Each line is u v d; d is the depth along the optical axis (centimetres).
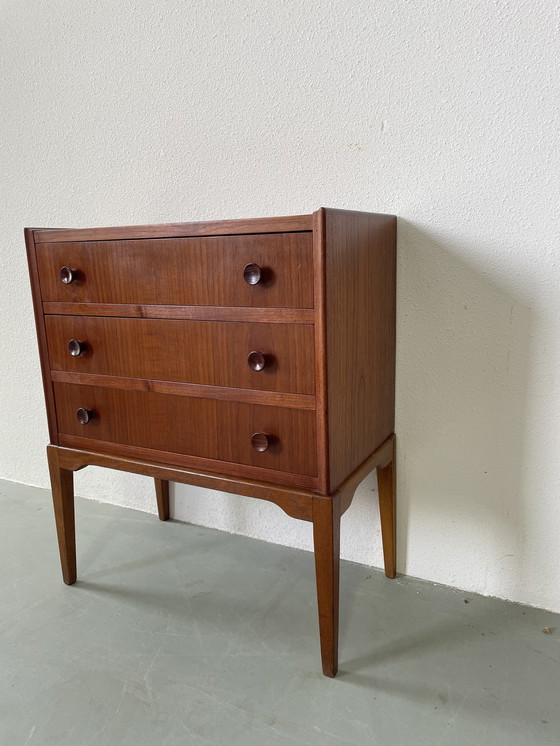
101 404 121
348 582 134
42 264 120
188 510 166
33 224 170
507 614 122
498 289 114
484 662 107
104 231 110
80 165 158
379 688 101
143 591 132
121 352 115
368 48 116
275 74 126
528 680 103
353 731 92
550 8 99
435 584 133
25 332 179
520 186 108
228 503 159
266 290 96
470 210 113
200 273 102
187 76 137
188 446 113
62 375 125
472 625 118
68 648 112
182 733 92
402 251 121
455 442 125
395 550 135
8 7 156
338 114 121
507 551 125
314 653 111
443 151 113
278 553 149
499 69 105
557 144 104
